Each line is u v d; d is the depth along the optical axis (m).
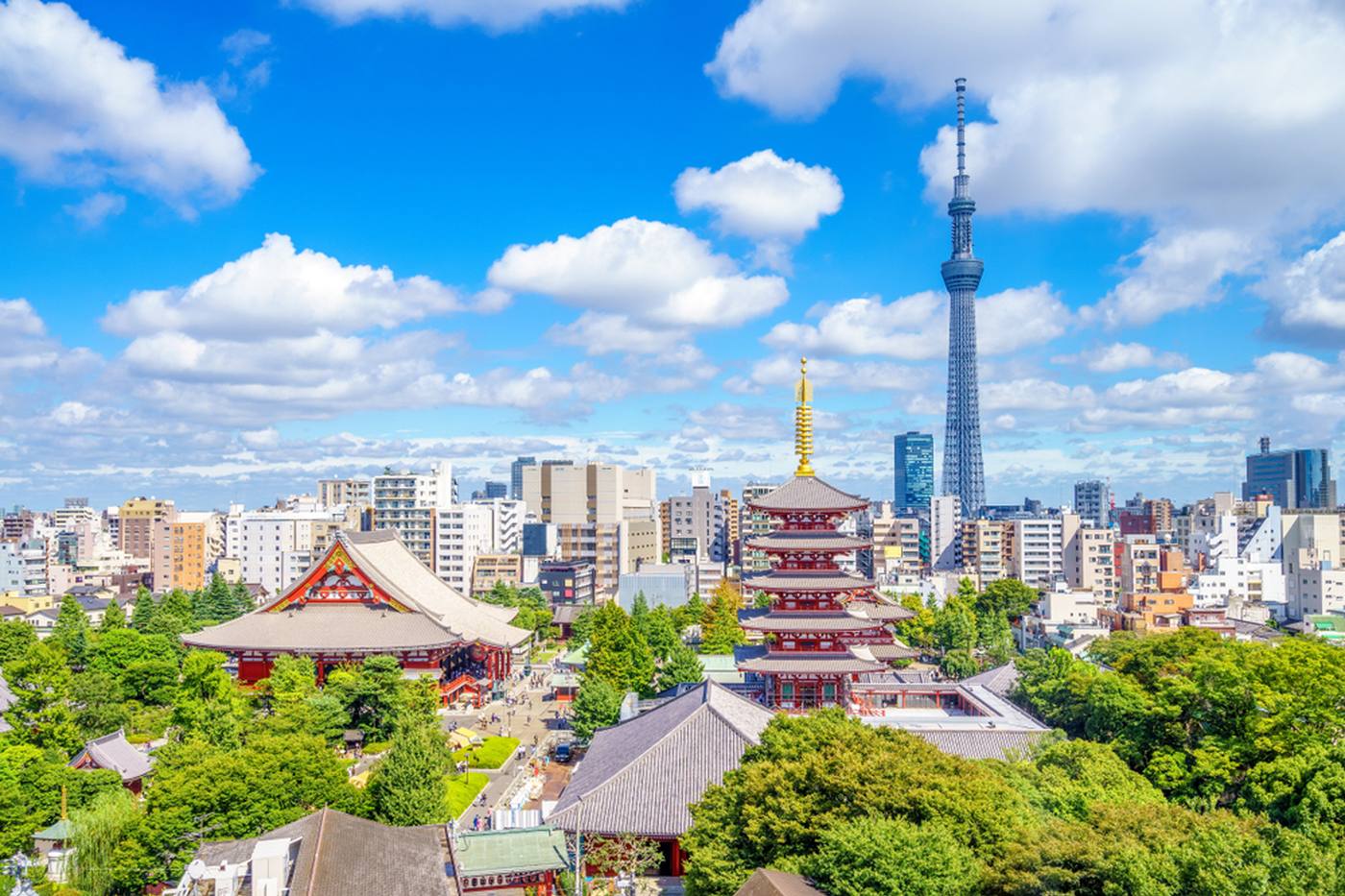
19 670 132.62
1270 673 105.50
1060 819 72.56
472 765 139.25
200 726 117.62
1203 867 54.62
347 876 66.31
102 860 86.12
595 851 85.69
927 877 59.00
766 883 60.91
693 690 113.31
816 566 143.12
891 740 76.25
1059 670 138.25
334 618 178.12
